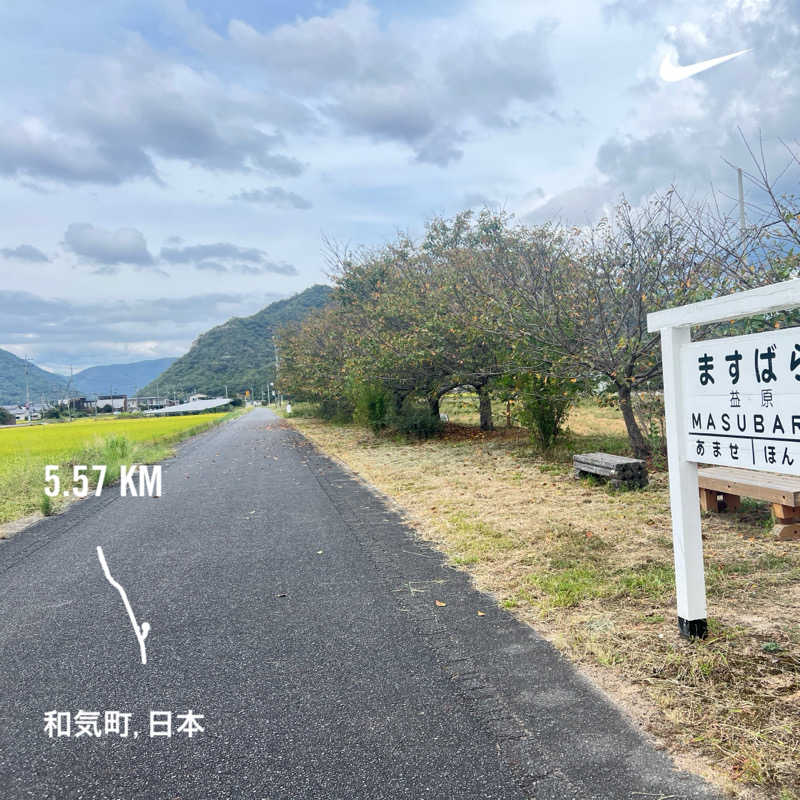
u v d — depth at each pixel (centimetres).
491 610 408
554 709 279
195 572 532
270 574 516
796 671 303
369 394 1795
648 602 404
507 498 774
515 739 257
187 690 313
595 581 448
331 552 580
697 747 245
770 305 280
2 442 2516
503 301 1065
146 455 1642
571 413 2028
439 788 226
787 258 718
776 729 253
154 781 238
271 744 261
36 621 424
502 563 507
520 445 1296
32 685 325
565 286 1009
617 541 553
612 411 2041
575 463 872
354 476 1104
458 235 1752
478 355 1390
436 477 989
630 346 920
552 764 238
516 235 1298
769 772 226
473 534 602
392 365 1487
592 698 288
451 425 1869
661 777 228
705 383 327
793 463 271
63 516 841
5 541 696
